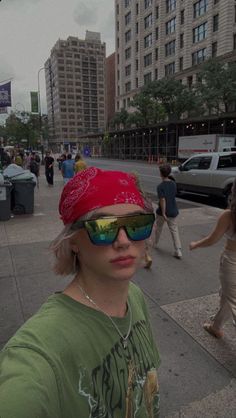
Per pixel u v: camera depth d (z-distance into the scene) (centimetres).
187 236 667
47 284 423
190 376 255
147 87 4050
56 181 1847
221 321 296
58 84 12950
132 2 6059
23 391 68
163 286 421
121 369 89
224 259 267
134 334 100
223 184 1066
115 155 5753
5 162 1980
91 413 79
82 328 86
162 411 224
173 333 313
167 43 5125
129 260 94
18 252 560
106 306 95
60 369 76
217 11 4009
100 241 90
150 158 4141
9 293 399
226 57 3800
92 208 93
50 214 891
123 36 6569
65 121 13162
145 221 96
